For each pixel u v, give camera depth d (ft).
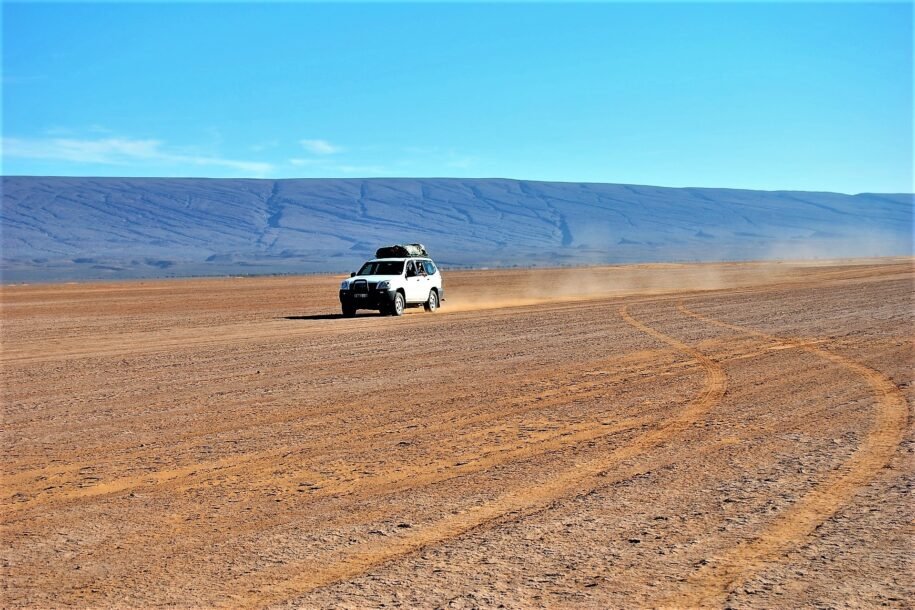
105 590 20.88
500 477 30.60
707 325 85.87
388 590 20.49
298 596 20.25
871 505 26.50
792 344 68.13
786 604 19.44
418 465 32.53
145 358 67.00
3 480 31.32
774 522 25.11
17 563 22.82
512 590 20.36
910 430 36.83
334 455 34.32
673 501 27.32
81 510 27.50
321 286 210.59
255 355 67.31
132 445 36.65
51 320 110.63
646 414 41.50
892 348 64.18
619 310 109.29
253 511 27.09
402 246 117.39
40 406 46.32
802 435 36.37
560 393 47.73
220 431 39.17
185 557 23.06
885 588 20.22
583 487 29.14
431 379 53.42
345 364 61.00
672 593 20.11
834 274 216.13
